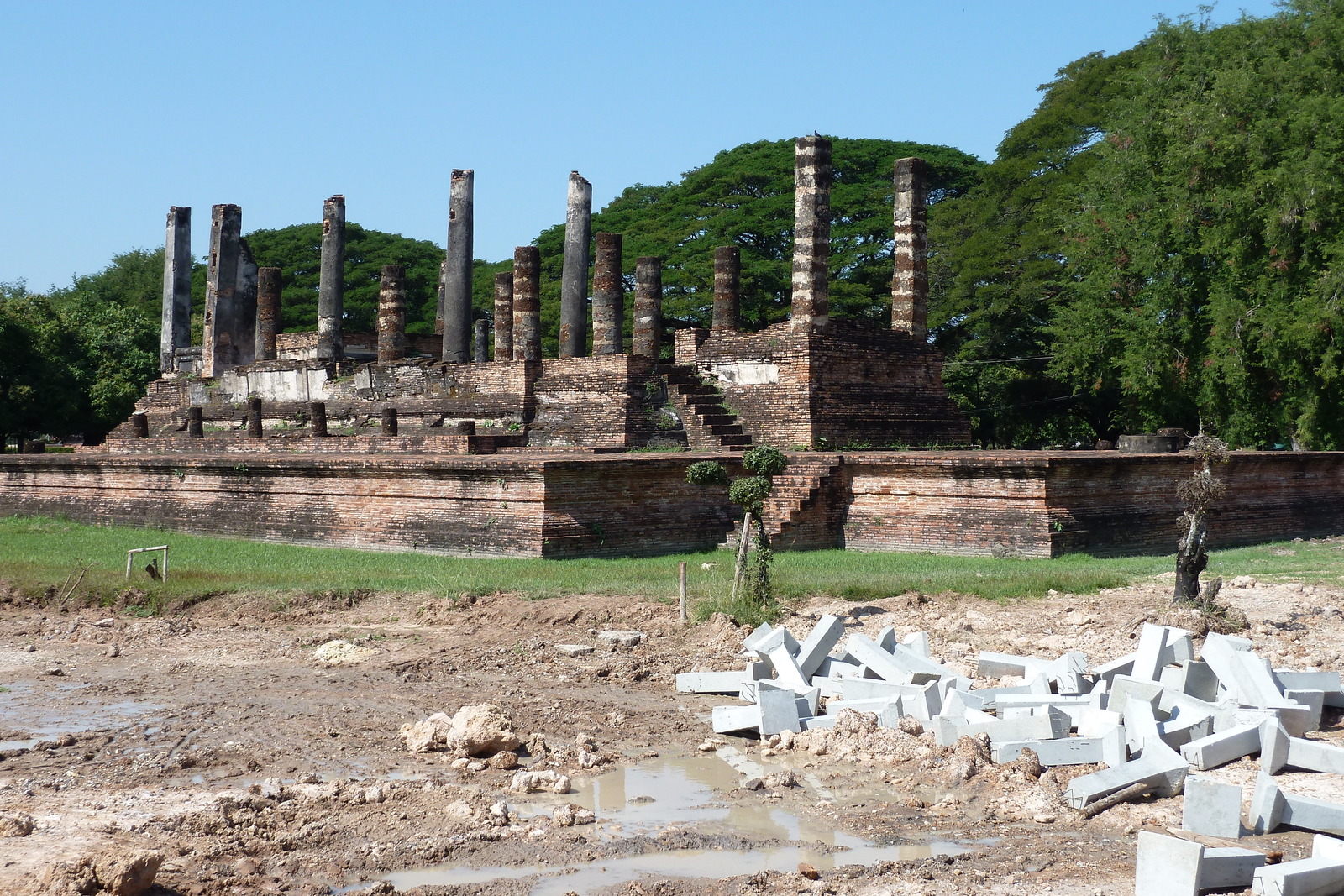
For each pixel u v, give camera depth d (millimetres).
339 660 14523
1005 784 9617
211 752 10734
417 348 45562
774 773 9992
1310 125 32125
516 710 12211
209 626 16922
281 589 18219
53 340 56062
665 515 23422
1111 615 15547
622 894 7652
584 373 31281
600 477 22406
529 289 38000
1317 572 19750
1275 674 11477
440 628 16281
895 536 24109
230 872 7879
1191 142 34312
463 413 33750
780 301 54969
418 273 74312
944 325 49031
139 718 12023
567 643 15086
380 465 24156
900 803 9430
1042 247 45906
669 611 16062
